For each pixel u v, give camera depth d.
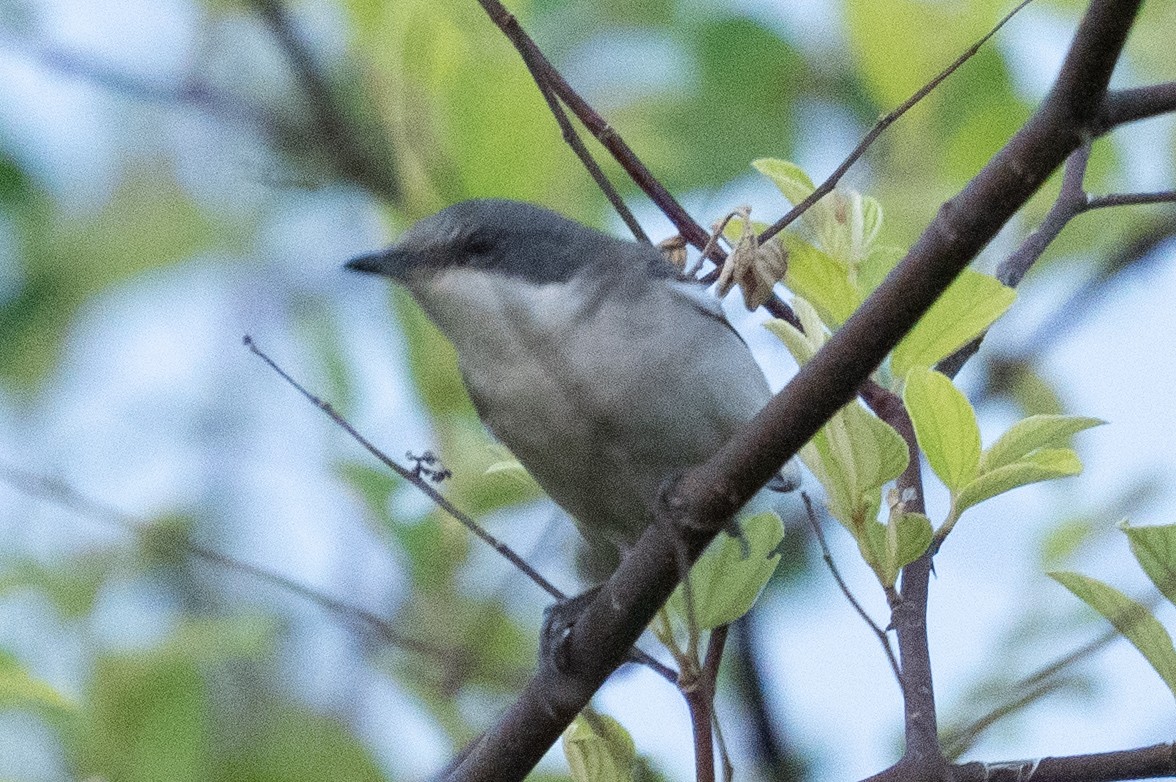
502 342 8.20
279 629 10.13
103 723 9.10
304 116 9.95
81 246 13.32
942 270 5.85
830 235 7.64
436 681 8.05
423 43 9.06
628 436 8.05
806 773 10.45
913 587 6.84
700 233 8.34
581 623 6.84
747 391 8.18
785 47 11.56
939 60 10.33
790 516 10.91
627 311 8.07
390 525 9.18
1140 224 10.86
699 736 6.48
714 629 6.96
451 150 9.09
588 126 8.21
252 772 9.51
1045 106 5.63
